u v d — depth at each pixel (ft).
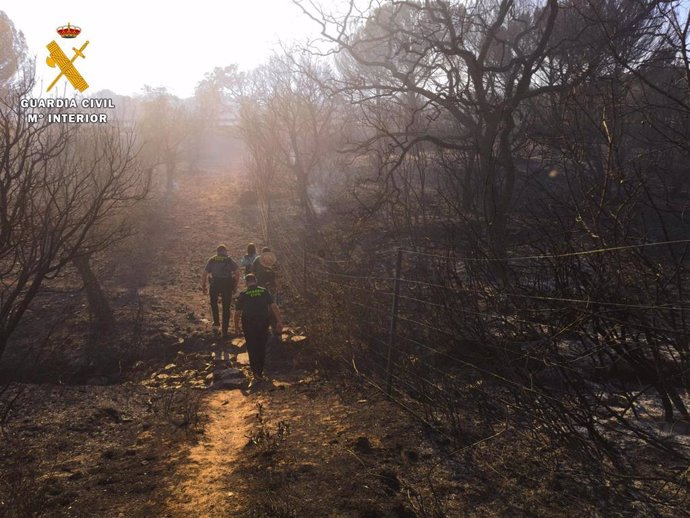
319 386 23.04
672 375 13.33
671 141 15.10
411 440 15.28
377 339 21.74
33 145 17.11
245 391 24.41
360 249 37.32
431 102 44.68
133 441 17.22
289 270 48.65
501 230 19.22
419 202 35.55
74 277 46.52
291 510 11.85
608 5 32.60
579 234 14.61
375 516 11.55
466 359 18.20
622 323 11.67
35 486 13.09
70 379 29.17
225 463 14.99
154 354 32.78
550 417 13.52
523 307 14.30
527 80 37.22
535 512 11.25
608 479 12.03
